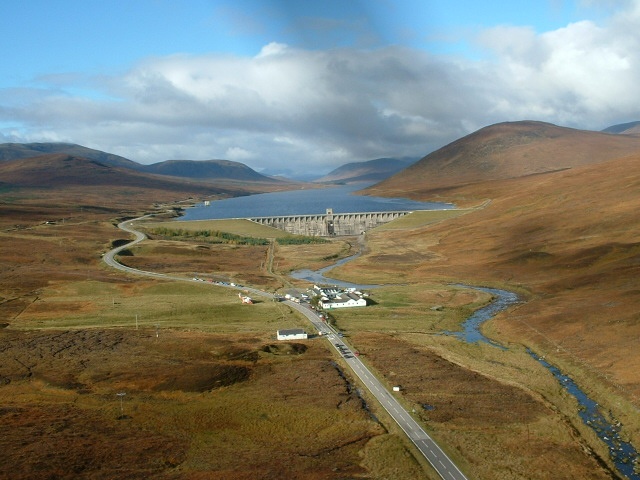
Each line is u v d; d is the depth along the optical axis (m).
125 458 89.88
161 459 89.69
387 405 107.88
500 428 98.25
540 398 111.44
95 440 96.06
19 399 113.62
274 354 138.50
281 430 99.50
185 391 117.12
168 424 102.56
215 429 100.50
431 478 82.31
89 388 119.12
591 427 100.31
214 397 114.06
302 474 83.88
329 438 96.12
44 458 89.25
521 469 84.81
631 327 143.12
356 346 144.62
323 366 129.75
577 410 107.31
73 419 104.56
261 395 114.19
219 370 128.25
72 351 142.12
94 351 142.00
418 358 134.38
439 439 94.12
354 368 128.12
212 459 89.44
